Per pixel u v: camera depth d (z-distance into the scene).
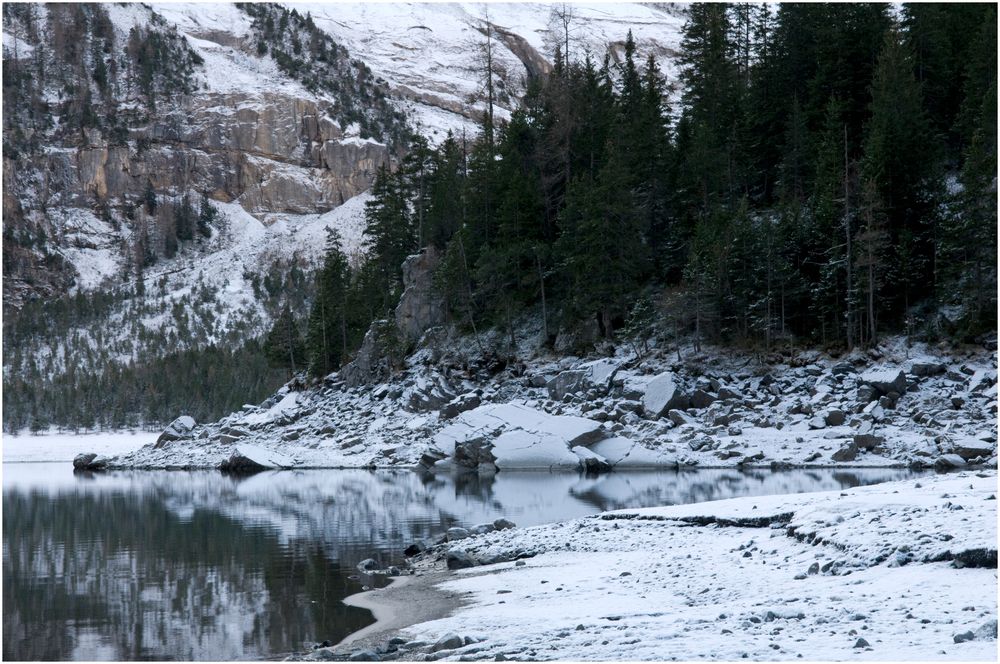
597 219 78.31
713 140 88.81
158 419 192.38
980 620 12.38
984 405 56.03
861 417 58.16
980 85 82.88
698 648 12.07
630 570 19.95
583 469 57.44
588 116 97.00
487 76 130.88
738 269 74.94
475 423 65.19
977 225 65.81
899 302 73.00
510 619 15.73
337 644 15.20
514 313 85.81
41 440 177.50
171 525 33.91
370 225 109.69
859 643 11.41
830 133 81.12
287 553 26.30
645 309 75.19
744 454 56.00
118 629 17.12
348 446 74.88
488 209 97.69
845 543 18.53
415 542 26.61
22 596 20.61
